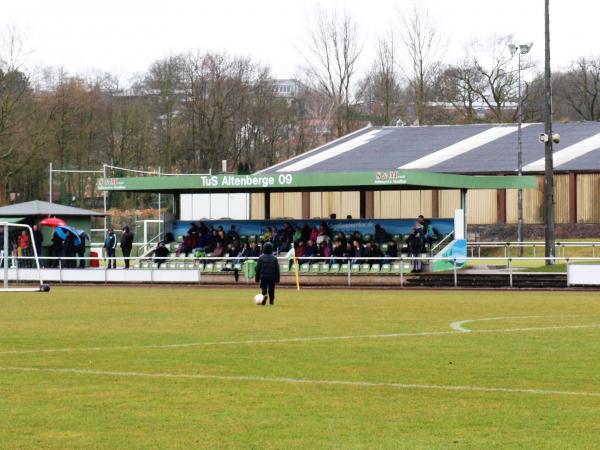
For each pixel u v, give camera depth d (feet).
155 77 528.22
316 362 98.07
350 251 236.63
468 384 85.15
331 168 393.50
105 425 69.97
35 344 112.78
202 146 517.14
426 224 238.48
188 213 288.10
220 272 241.35
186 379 88.38
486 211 375.86
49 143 440.04
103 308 162.40
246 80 538.47
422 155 397.39
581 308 159.22
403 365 95.76
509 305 165.78
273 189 254.88
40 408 75.77
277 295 195.42
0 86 415.85
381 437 66.28
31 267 249.34
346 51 535.19
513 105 567.59
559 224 361.10
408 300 179.42
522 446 63.77
